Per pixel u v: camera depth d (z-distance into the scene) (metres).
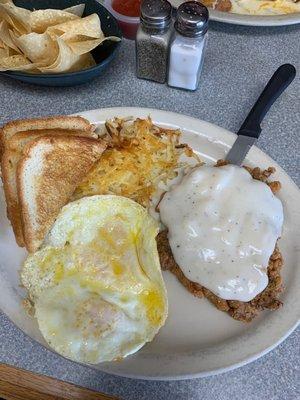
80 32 0.35
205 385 0.25
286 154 0.35
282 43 0.42
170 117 0.34
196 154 0.33
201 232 0.27
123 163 0.31
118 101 0.38
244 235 0.27
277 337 0.25
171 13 0.35
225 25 0.43
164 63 0.37
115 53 0.37
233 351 0.24
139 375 0.23
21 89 0.38
